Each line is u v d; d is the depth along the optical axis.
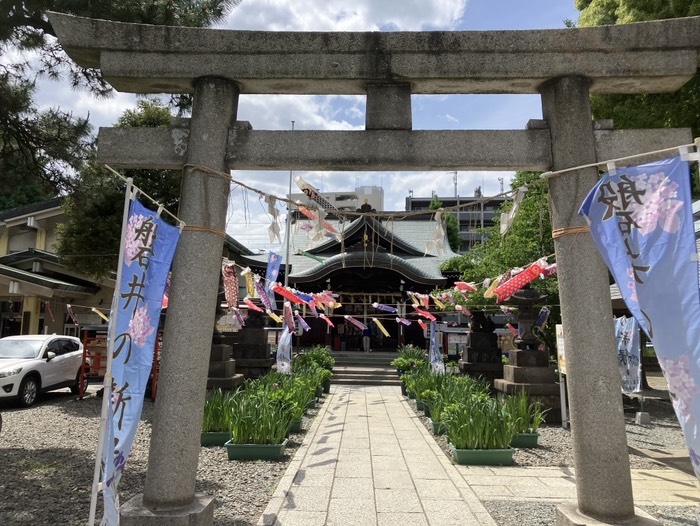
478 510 5.23
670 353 3.58
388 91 4.85
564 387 10.23
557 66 4.62
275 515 5.06
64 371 13.78
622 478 4.11
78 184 8.56
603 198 3.94
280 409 7.96
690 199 3.67
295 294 12.73
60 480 6.32
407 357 18.84
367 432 9.48
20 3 6.62
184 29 4.75
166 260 4.32
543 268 9.61
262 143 4.75
